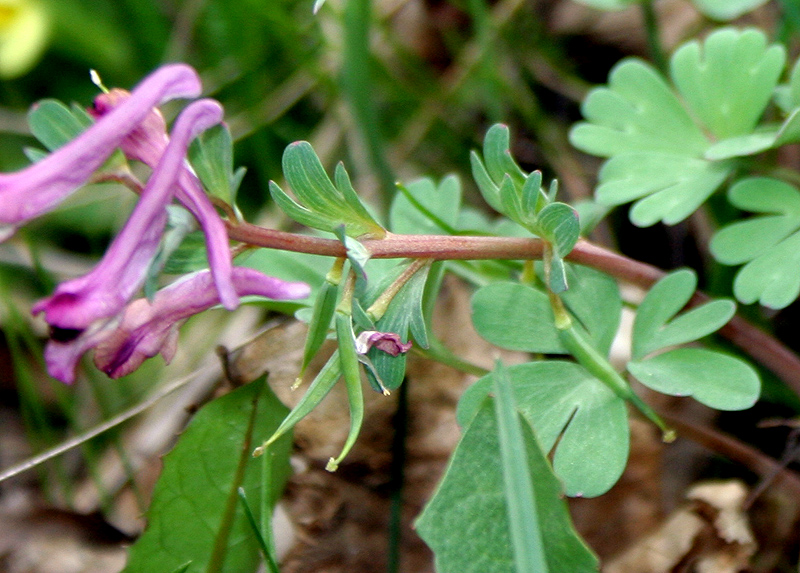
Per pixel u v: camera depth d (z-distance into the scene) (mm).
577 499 203
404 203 195
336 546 200
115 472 221
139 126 153
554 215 163
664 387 167
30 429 217
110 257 149
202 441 177
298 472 203
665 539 198
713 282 214
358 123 229
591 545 200
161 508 178
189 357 229
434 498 157
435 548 157
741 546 194
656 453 206
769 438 208
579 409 168
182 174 153
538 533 150
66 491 211
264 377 179
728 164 189
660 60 232
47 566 203
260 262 185
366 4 223
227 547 179
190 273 159
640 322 174
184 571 169
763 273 178
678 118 195
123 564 203
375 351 166
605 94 199
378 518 201
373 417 204
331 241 163
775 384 206
